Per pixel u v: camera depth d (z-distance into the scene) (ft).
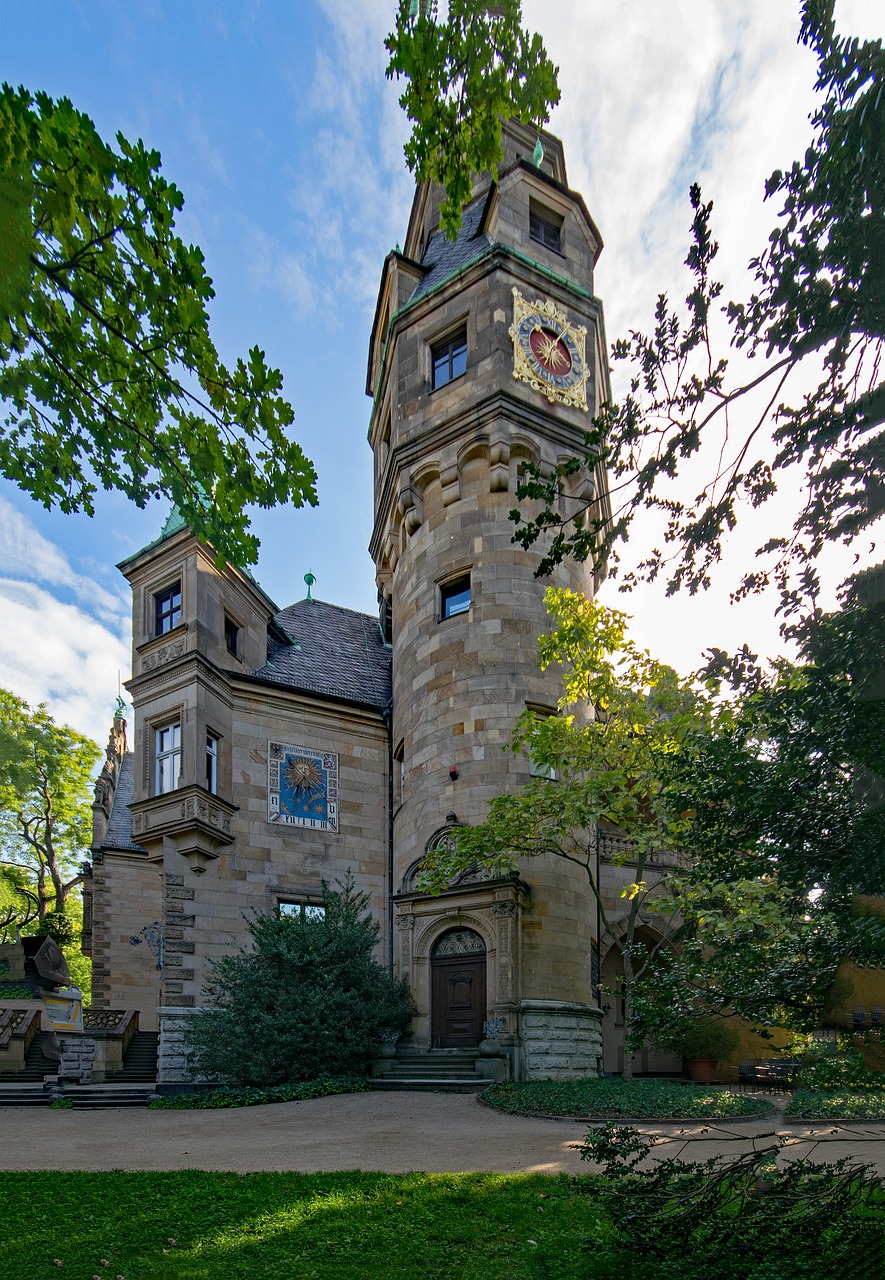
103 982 90.22
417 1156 34.30
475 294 77.66
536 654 70.69
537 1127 41.63
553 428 75.92
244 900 74.54
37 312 21.49
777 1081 67.15
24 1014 80.84
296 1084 58.18
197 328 23.93
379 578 95.71
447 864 60.54
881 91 18.65
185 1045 67.10
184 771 71.82
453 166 27.40
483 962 64.18
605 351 86.89
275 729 80.69
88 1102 63.93
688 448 23.58
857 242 19.31
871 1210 21.67
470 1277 20.66
